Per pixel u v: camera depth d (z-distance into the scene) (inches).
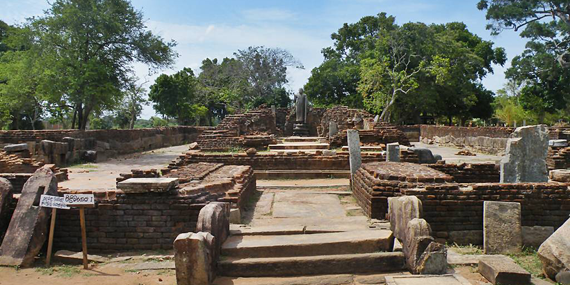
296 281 220.8
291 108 1063.6
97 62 901.2
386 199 311.7
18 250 249.4
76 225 275.6
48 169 281.3
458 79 1616.6
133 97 1438.2
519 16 1250.6
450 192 296.7
